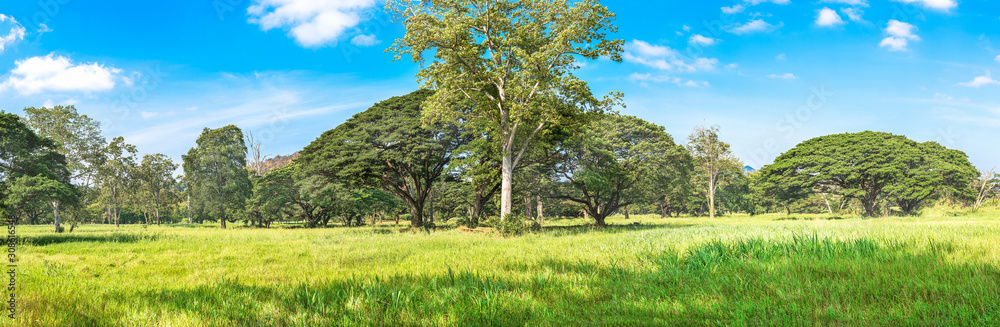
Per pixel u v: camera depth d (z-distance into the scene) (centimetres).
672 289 546
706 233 1385
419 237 1838
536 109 2217
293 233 2572
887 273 550
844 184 4884
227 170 5053
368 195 3847
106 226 5159
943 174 4512
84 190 4453
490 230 2380
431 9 2261
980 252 683
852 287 488
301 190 3188
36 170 2758
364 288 551
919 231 1077
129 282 714
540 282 595
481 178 2912
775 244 786
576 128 2416
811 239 791
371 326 413
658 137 3362
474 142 2638
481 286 573
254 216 5306
